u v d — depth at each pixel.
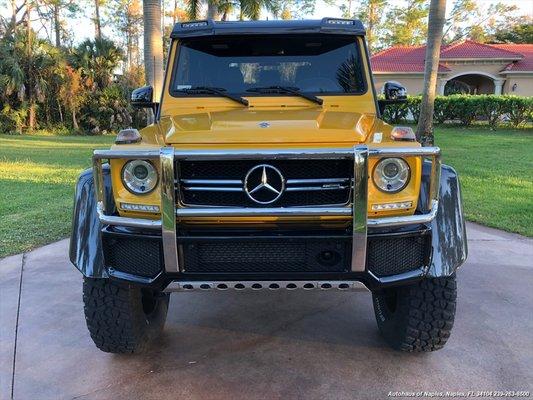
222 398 3.04
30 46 27.27
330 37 4.17
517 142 17.64
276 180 2.75
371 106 4.00
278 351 3.58
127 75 29.88
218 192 2.81
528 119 23.97
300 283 2.87
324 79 4.11
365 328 3.92
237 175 2.79
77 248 3.04
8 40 27.52
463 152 14.62
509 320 3.97
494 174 10.52
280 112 3.63
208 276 2.85
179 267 2.82
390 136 3.01
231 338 3.79
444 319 3.19
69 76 27.16
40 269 5.21
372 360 3.43
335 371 3.31
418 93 32.91
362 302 4.41
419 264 2.89
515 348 3.54
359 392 3.08
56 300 4.45
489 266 5.14
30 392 3.12
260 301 4.47
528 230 6.33
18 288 4.72
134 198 2.86
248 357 3.51
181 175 2.79
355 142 2.87
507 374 3.23
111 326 3.28
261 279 2.86
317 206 2.76
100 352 3.59
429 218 2.81
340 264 2.84
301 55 4.16
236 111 3.76
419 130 14.02
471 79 37.03
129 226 2.84
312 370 3.33
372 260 2.84
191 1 18.95
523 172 10.80
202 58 4.18
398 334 3.39
